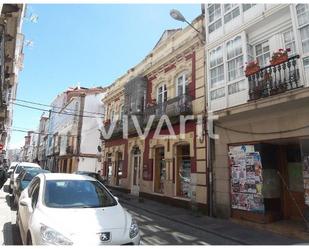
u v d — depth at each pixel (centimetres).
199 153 1257
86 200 536
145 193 1664
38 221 443
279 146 1037
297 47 867
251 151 1021
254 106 938
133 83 1883
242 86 1045
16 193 1067
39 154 6544
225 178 1109
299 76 850
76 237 410
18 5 1184
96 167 3431
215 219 1077
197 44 1364
